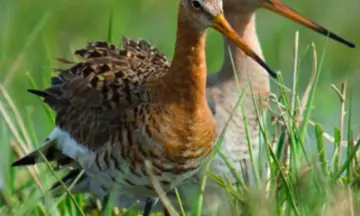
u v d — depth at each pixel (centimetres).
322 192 1164
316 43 2098
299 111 1259
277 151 1246
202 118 1198
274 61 2005
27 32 2038
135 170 1209
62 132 1287
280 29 2022
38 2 2119
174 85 1195
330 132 1573
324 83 1847
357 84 1839
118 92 1234
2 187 1360
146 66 1284
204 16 1200
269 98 1373
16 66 1659
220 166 1306
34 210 1230
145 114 1198
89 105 1257
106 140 1227
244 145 1331
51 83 1371
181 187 1317
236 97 1353
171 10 2117
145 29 2086
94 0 2114
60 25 2102
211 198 1323
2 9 2103
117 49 1327
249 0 1391
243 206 1149
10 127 1315
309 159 1253
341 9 2217
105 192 1287
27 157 1287
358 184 1190
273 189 1160
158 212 1369
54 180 1320
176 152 1195
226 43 1377
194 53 1196
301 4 2231
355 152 1196
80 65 1307
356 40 2148
